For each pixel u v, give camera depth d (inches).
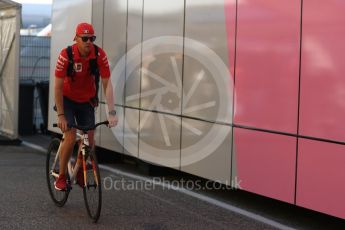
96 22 398.9
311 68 222.5
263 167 247.4
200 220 244.1
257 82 250.2
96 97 245.8
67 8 438.0
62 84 232.2
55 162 257.9
